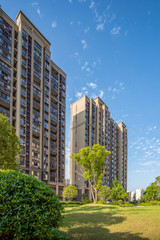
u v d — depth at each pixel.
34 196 7.07
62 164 57.41
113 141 97.75
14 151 22.72
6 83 40.56
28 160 43.34
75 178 72.12
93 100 81.56
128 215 18.38
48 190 7.86
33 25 50.31
